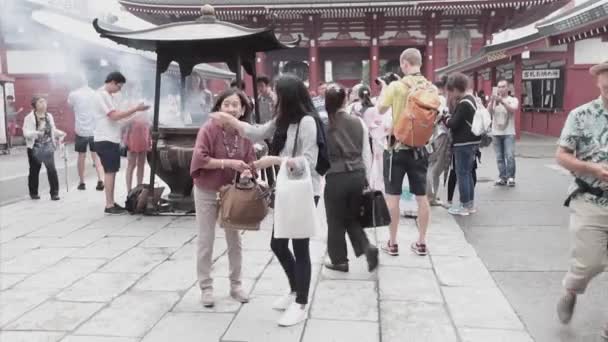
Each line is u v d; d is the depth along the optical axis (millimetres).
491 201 8484
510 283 4770
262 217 4082
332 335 3746
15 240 6391
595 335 3711
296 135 3850
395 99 5316
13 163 15625
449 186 8078
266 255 5656
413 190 5508
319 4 27391
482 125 7203
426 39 29406
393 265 5293
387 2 27094
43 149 8914
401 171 5461
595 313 4066
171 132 7602
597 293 4441
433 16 27984
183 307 4270
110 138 7676
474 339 3666
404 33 29469
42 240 6379
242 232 6602
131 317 4082
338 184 4770
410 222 7168
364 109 7125
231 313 4145
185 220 7402
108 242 6266
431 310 4168
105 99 7574
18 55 22594
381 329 3836
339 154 4770
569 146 3475
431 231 6621
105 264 5414
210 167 4051
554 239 6203
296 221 3746
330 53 33562
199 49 7758
